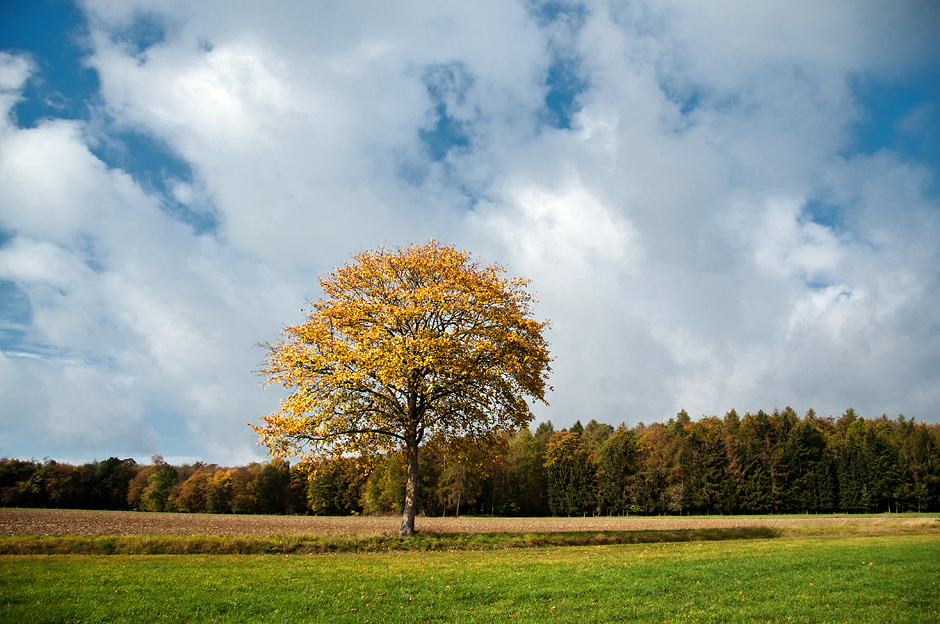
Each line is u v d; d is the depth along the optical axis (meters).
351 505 103.25
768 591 14.89
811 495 94.75
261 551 24.02
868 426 113.81
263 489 108.44
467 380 28.52
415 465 29.80
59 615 11.88
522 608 13.00
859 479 94.19
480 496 102.00
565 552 24.58
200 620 11.82
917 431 96.38
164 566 18.42
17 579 15.45
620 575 17.11
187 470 129.62
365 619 12.00
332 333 29.17
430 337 27.97
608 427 156.25
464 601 13.70
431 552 24.61
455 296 29.55
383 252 32.00
